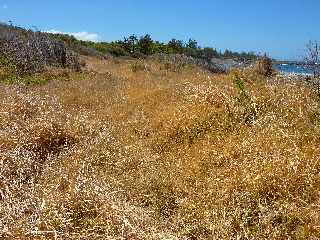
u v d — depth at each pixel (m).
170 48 39.09
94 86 12.72
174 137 7.08
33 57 17.88
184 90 9.32
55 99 9.29
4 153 5.64
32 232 3.89
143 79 14.60
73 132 6.93
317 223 4.20
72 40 38.75
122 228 4.04
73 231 4.16
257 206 4.57
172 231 4.40
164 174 5.52
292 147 5.39
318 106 6.75
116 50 39.06
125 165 5.86
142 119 8.38
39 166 5.81
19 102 7.89
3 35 21.39
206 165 5.74
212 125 7.01
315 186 4.73
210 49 35.12
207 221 4.40
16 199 4.56
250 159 5.39
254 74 11.29
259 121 6.49
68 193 4.59
